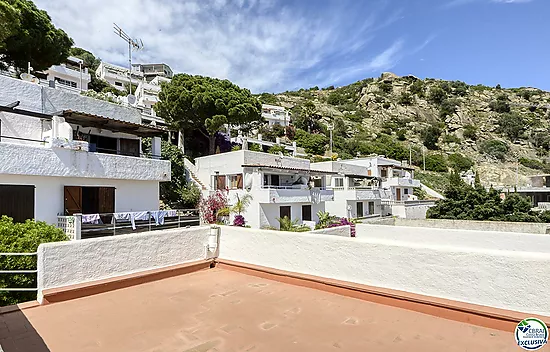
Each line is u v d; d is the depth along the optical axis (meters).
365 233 11.35
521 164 69.81
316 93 110.44
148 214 15.20
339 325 4.19
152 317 4.46
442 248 4.61
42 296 4.88
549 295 3.79
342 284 5.38
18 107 13.38
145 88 47.91
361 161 40.25
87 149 13.80
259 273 6.52
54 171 12.62
